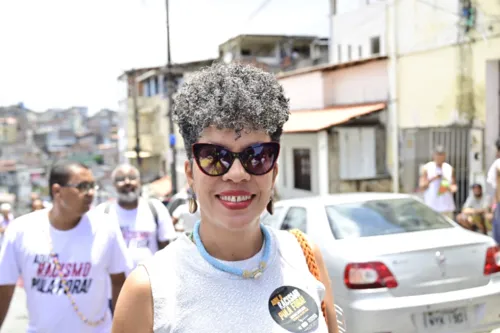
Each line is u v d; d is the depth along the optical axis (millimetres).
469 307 3818
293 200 5465
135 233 4164
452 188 8312
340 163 12680
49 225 2750
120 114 32344
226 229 1464
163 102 27719
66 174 2672
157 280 1438
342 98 13992
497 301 3867
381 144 12312
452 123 10328
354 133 12766
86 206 2717
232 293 1428
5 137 49656
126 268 2891
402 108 11773
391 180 11984
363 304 3695
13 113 53281
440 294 3764
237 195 1459
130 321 1429
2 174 38938
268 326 1413
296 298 1494
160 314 1404
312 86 14812
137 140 26281
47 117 55156
